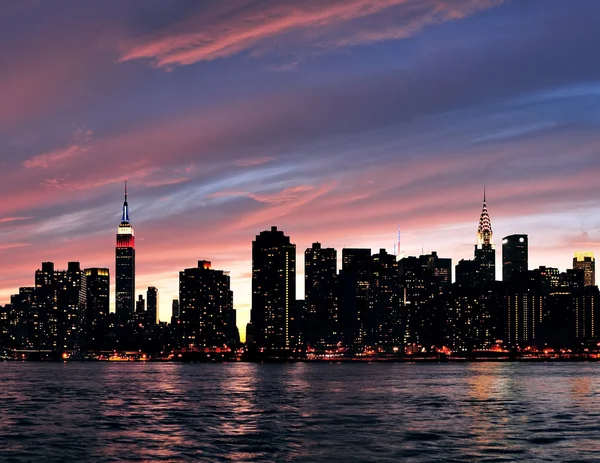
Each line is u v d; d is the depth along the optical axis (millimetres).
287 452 118250
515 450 118375
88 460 113125
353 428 149750
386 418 170125
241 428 150750
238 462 109812
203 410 193750
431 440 130875
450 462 108000
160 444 128500
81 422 164750
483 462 107812
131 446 126500
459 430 145375
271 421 164375
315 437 135875
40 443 131500
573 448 120062
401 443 127438
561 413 180875
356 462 108875
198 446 125625
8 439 137000
